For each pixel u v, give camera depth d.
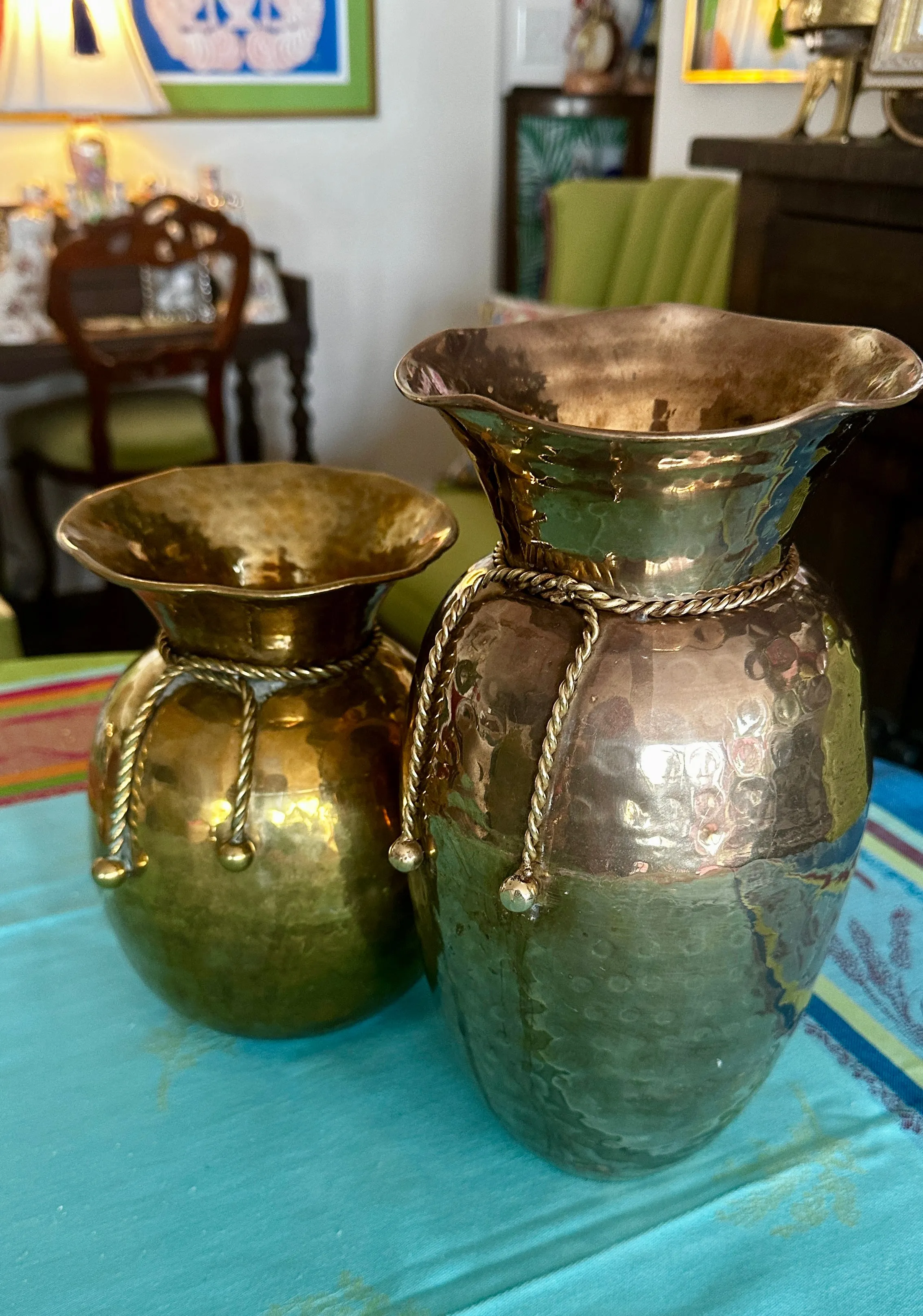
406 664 0.56
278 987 0.51
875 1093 0.53
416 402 0.38
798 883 0.41
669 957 0.40
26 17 1.87
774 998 0.43
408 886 0.51
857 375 0.42
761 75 1.69
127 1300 0.43
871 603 1.24
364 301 2.68
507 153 2.58
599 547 0.39
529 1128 0.48
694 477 0.36
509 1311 0.42
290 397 2.59
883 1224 0.45
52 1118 0.52
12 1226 0.46
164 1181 0.48
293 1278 0.43
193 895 0.49
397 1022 0.59
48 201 2.05
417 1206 0.47
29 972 0.61
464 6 2.50
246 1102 0.53
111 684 0.94
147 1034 0.57
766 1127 0.51
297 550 0.59
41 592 2.42
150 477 0.57
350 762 0.50
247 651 0.49
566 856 0.39
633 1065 0.43
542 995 0.42
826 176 1.12
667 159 2.01
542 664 0.40
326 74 2.40
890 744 1.25
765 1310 0.42
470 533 1.54
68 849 0.72
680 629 0.39
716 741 0.38
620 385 0.50
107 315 2.07
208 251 1.81
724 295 1.53
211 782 0.48
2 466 2.34
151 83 2.01
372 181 2.57
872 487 1.20
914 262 1.06
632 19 2.48
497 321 1.82
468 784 0.41
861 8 1.06
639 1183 0.48
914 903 0.66
